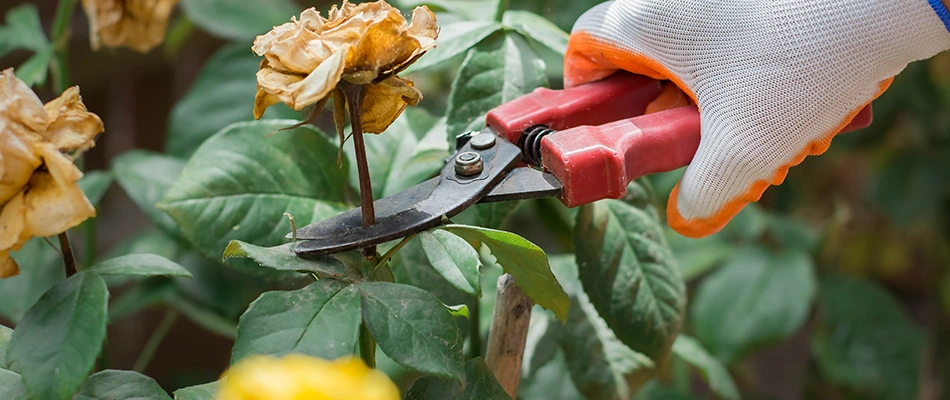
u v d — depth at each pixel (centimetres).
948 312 171
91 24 80
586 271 72
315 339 59
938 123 143
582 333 79
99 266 62
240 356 58
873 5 64
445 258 61
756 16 65
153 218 84
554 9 102
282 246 62
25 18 87
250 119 93
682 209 68
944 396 161
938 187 147
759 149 66
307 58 58
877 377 126
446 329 60
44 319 60
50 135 60
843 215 139
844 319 129
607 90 69
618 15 69
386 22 58
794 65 65
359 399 56
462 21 75
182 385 134
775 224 124
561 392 90
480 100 72
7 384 61
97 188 85
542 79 73
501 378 69
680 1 67
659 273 73
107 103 142
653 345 73
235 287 92
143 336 134
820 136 66
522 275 63
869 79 65
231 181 72
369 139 77
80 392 61
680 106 70
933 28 64
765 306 114
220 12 103
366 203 62
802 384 162
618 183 64
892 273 191
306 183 73
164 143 144
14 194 59
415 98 60
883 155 156
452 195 63
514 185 65
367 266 62
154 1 80
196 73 143
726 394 90
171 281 94
